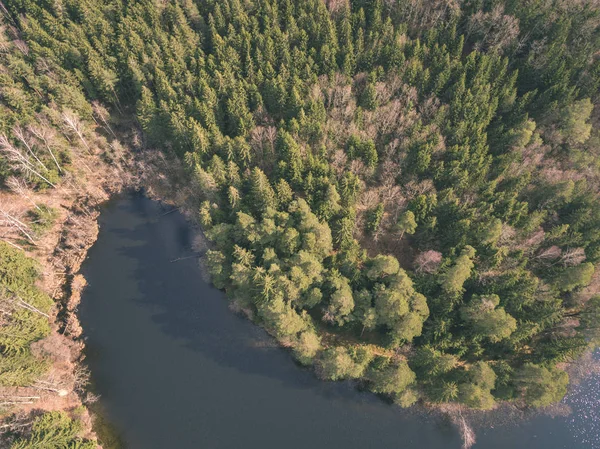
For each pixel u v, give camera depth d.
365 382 83.12
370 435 79.06
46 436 66.25
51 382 77.69
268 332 89.12
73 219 103.62
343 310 78.31
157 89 108.56
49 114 101.88
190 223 105.50
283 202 90.31
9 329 72.56
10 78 106.00
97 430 78.19
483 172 89.75
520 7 108.44
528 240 84.88
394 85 101.69
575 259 81.44
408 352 82.00
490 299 75.06
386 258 78.69
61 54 111.81
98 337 88.75
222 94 106.12
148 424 79.56
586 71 100.44
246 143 96.94
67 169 108.69
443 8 109.62
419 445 78.25
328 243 84.25
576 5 108.19
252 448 77.88
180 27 117.62
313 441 78.62
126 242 102.81
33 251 97.62
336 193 86.56
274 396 82.56
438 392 76.38
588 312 79.88
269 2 118.50
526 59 105.56
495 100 96.88
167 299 94.00
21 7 123.62
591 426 80.62
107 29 116.56
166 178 110.00
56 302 91.81
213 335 89.25
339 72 106.81
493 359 82.69
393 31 108.19
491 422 80.19
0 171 98.75
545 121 98.06
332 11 114.62
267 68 106.38
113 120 119.69
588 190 91.81
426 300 79.94
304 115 97.88
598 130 99.50
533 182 91.50
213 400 82.12
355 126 96.56
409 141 94.81
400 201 92.31
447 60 100.50
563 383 74.69
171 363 86.06
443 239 88.50
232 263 84.94
